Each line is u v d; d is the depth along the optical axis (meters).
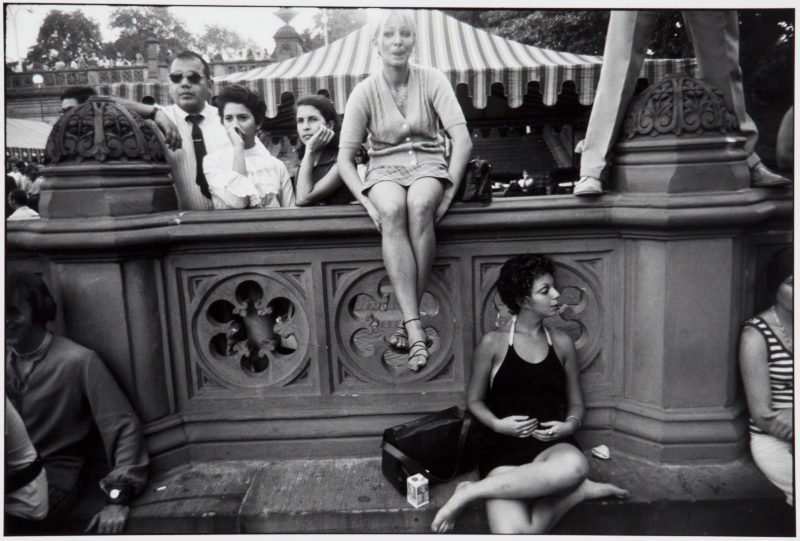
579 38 6.20
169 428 2.14
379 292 2.13
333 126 2.38
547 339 2.04
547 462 1.83
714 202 1.85
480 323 2.14
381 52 1.94
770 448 1.99
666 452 2.06
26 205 3.22
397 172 1.95
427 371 2.18
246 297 2.23
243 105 2.59
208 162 2.35
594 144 1.99
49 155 1.91
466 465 2.05
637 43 1.91
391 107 1.98
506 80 4.45
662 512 1.89
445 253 2.09
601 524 1.90
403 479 1.94
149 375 2.08
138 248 1.96
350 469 2.12
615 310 2.13
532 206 2.00
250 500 1.95
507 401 2.01
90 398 1.92
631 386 2.15
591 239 2.08
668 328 2.00
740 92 2.06
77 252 1.91
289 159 5.31
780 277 2.02
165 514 1.90
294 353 2.20
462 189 2.01
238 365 2.21
